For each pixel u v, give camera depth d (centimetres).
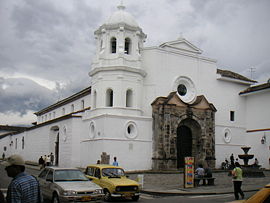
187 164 2089
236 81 3922
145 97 3353
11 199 573
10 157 608
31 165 4131
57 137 4062
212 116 3516
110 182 1567
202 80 3688
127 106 3306
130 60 3288
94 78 3366
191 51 3659
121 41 3272
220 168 3591
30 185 591
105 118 3003
